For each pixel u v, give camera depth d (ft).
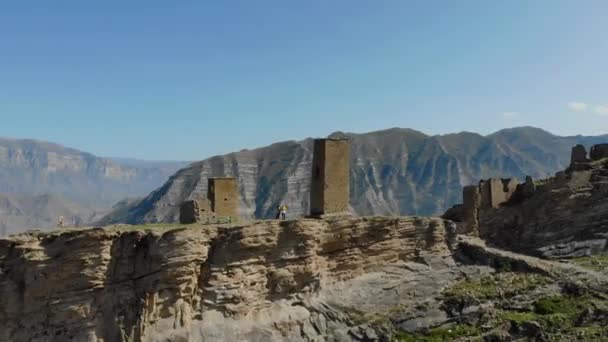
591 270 190.90
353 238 168.35
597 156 259.39
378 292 167.94
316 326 149.79
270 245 145.89
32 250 118.73
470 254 200.13
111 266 125.80
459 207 246.27
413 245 187.21
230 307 136.67
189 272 130.52
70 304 120.16
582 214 225.76
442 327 161.68
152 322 125.70
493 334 156.35
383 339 152.97
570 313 164.66
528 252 223.92
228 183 157.48
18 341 117.39
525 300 172.96
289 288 150.71
